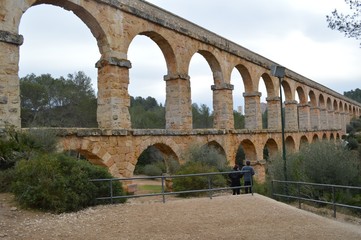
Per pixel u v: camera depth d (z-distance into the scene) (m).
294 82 49.84
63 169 14.50
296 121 48.50
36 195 13.26
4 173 14.93
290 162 25.50
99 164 19.81
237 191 21.25
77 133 18.25
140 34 24.58
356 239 11.38
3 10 16.39
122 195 16.31
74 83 59.53
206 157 25.56
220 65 31.59
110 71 21.16
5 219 11.79
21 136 16.02
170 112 26.67
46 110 54.28
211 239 10.74
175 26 26.12
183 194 22.69
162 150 25.39
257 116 36.78
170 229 11.66
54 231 11.00
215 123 31.94
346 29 13.23
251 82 37.09
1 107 15.93
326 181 21.83
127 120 21.91
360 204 19.72
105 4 21.19
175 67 26.55
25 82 52.34
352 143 44.03
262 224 12.60
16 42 16.62
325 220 13.99
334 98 74.25
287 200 22.12
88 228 11.48
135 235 10.95
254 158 35.44
